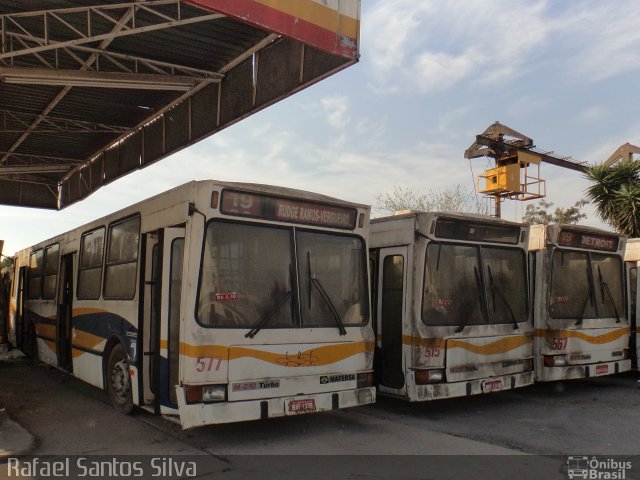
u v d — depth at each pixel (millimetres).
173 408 7043
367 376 7656
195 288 6531
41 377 12289
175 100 14492
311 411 7027
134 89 13062
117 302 8742
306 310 7262
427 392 8164
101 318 9344
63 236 11984
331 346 7344
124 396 8500
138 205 8469
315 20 8961
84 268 10508
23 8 9805
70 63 12250
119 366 8688
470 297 8906
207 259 6664
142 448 6773
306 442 7105
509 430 7793
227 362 6539
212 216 6766
